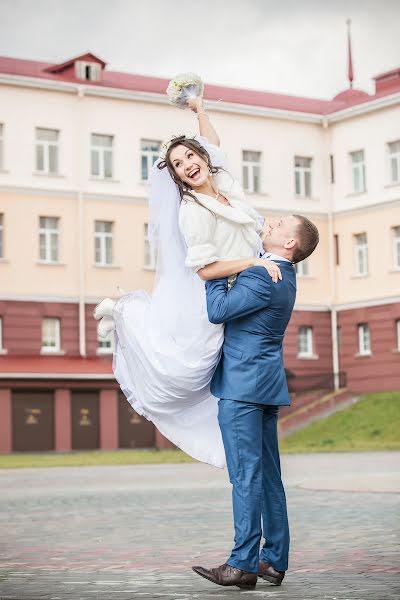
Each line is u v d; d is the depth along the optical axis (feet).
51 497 60.90
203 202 23.24
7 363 156.46
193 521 42.37
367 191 177.78
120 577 25.98
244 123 177.37
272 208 178.50
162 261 23.97
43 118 162.20
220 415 23.44
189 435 24.40
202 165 23.47
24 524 42.55
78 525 41.63
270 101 184.34
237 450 23.18
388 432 153.89
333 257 180.86
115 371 24.70
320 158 182.70
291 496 54.24
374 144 176.96
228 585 23.25
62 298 161.27
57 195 162.40
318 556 29.07
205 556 30.22
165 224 23.90
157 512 47.57
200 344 23.41
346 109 179.63
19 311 158.92
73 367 158.81
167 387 23.68
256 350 23.27
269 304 23.20
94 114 165.48
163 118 170.40
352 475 77.97
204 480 77.00
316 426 163.12
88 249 163.94
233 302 22.89
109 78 175.01
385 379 172.55
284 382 23.72
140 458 127.34
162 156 23.90
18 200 160.04
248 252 23.80
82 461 121.49
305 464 98.48
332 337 179.22
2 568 28.09
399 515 41.93
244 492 23.07
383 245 175.52
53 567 28.19
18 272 159.63
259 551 24.22
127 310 24.18
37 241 160.86
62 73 169.27
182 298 23.70
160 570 27.20
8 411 153.99
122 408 160.86
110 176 167.32
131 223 167.12
